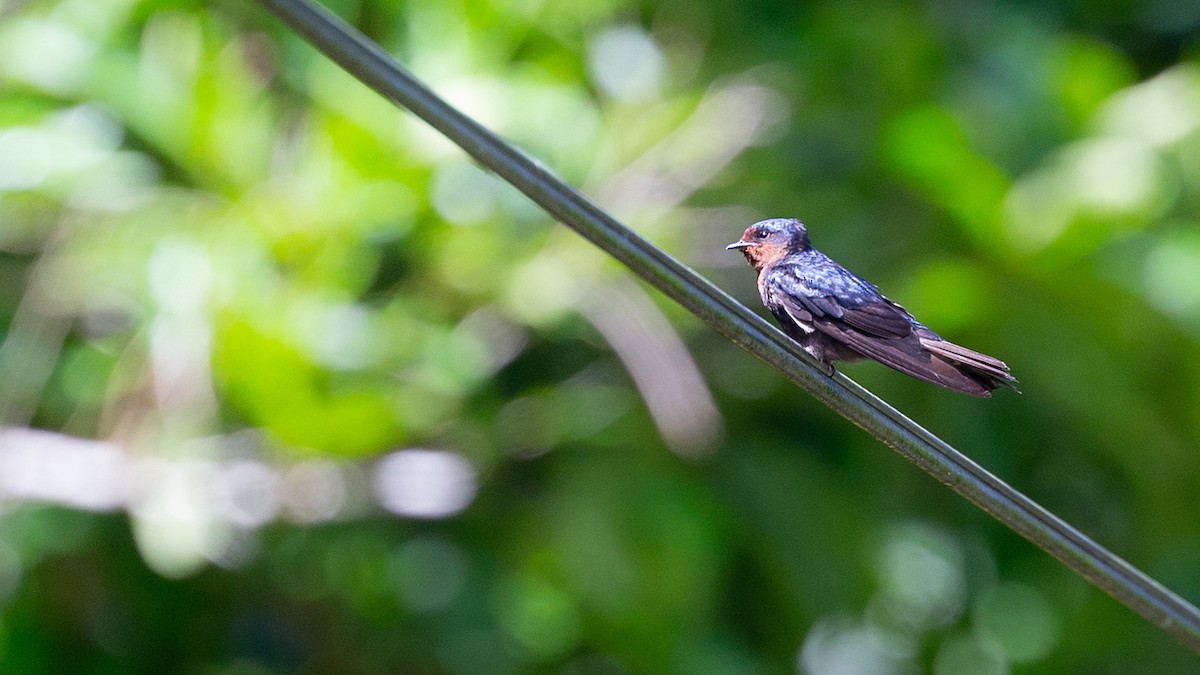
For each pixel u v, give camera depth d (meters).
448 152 12.81
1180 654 15.99
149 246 12.65
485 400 13.42
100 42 13.43
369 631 14.62
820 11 15.82
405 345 12.81
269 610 14.80
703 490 13.55
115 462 12.12
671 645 13.16
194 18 13.70
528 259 12.84
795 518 13.73
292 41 13.40
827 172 14.83
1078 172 14.31
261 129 13.26
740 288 13.13
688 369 11.91
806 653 15.09
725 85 14.39
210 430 12.38
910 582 16.73
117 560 14.12
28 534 13.40
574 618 13.87
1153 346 14.22
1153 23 18.19
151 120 12.97
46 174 12.97
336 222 12.67
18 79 13.20
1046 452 15.00
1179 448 14.66
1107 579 7.09
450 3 13.82
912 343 7.78
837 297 8.11
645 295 12.35
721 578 13.79
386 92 5.76
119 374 12.34
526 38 14.39
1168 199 14.85
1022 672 16.50
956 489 6.76
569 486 13.25
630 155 13.26
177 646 14.88
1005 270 14.01
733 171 13.77
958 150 13.51
